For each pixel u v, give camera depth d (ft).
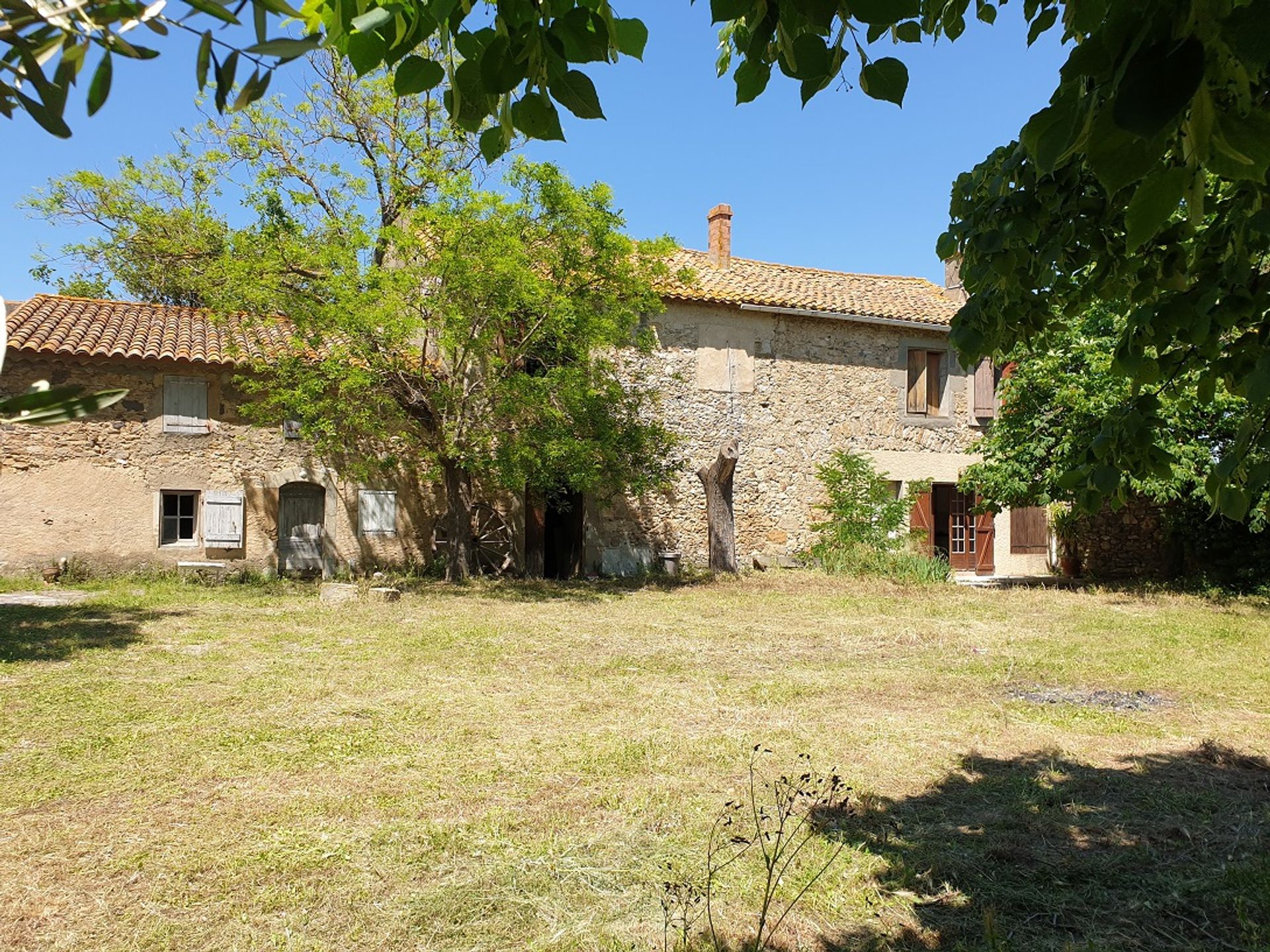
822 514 52.42
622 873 10.91
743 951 9.14
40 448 38.37
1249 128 3.29
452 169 47.21
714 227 55.93
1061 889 10.68
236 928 9.48
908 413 54.75
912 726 17.74
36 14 2.93
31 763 14.60
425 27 4.41
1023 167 7.55
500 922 9.68
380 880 10.61
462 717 17.92
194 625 28.60
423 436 41.63
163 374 40.50
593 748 15.84
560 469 40.14
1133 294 7.32
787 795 12.27
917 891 10.64
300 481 42.68
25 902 9.94
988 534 55.16
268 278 36.01
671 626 30.83
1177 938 9.53
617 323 39.96
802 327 52.37
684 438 49.26
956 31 7.34
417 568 44.91
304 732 16.61
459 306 36.88
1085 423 40.04
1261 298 6.30
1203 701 20.26
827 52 4.68
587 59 4.41
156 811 12.71
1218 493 5.80
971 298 8.64
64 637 25.66
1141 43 3.05
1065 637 29.35
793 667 23.84
